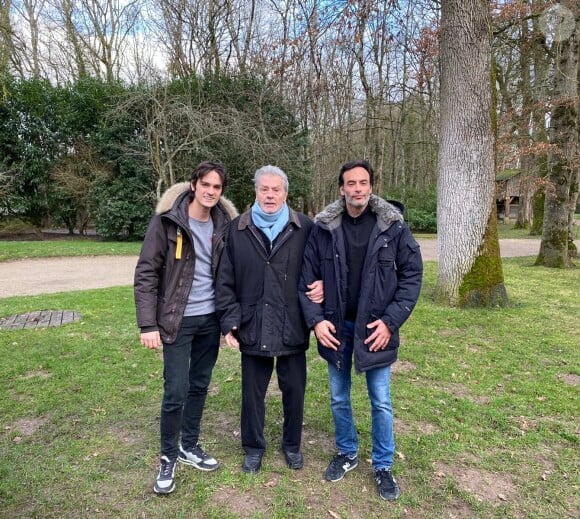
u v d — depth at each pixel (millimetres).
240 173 16312
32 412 3203
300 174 17047
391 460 2375
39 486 2373
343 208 2342
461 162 6125
